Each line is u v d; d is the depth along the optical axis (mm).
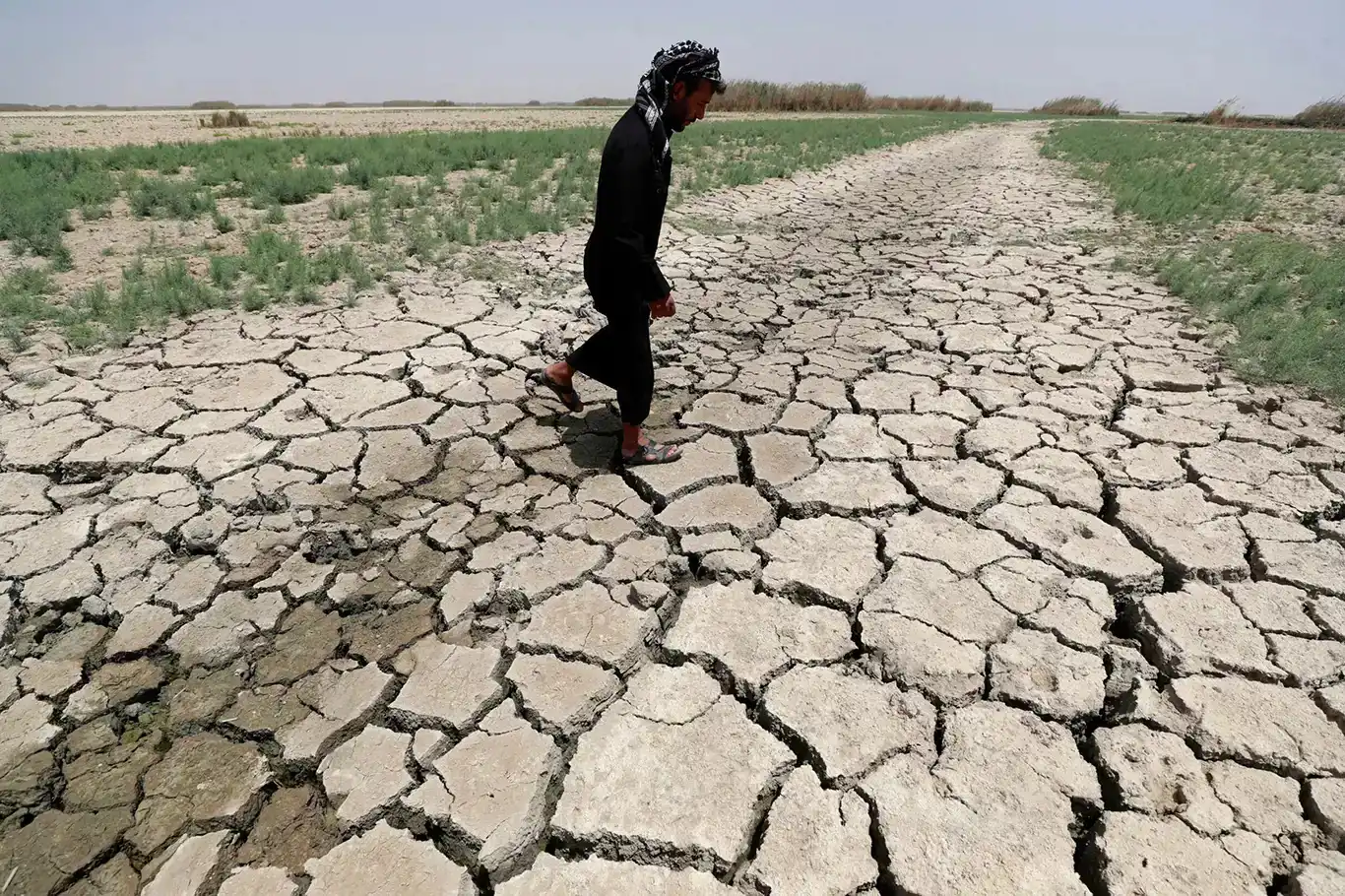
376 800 2021
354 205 7941
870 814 1983
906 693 2336
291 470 3449
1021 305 5863
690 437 3848
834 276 6793
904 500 3299
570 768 2115
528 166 11273
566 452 3689
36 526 3018
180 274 5461
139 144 15422
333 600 2693
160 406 3938
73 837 1923
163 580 2762
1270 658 2428
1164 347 4969
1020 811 1982
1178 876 1806
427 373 4453
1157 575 2836
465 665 2445
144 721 2244
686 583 2871
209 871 1855
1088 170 13898
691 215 9148
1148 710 2252
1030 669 2418
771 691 2346
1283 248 7164
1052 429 3895
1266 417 3973
